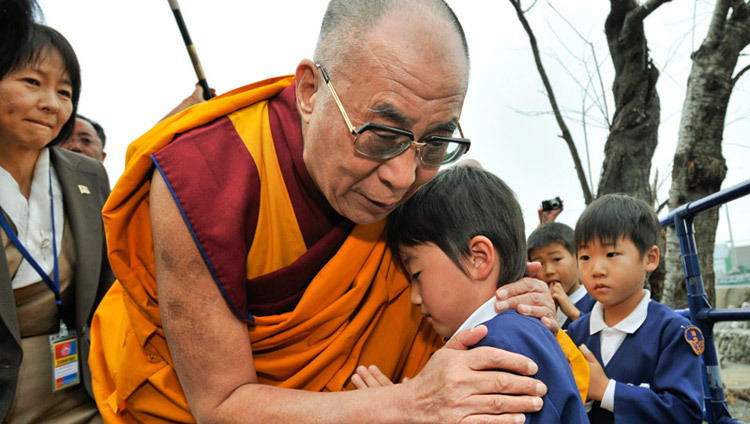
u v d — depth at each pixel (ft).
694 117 13.02
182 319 3.67
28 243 5.33
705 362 5.42
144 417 4.51
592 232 5.44
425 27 3.29
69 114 5.34
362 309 4.46
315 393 3.67
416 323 4.84
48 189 5.56
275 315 4.21
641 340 5.22
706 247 12.45
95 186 6.03
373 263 4.36
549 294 4.10
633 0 13.92
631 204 5.45
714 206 5.10
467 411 3.20
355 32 3.37
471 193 4.05
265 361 4.28
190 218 3.57
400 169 3.44
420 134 3.44
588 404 5.24
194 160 3.71
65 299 5.57
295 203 4.01
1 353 4.86
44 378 5.29
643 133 14.23
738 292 20.27
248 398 3.65
